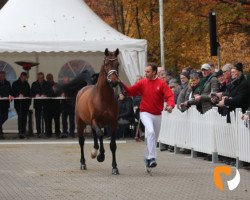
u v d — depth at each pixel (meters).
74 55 30.88
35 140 27.03
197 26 32.50
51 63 30.92
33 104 29.06
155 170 17.19
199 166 17.84
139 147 23.62
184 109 20.56
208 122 18.81
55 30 28.06
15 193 13.91
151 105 16.47
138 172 16.89
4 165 18.80
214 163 18.42
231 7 32.34
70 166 18.33
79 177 16.14
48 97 27.73
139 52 27.89
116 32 28.75
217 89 19.66
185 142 20.64
